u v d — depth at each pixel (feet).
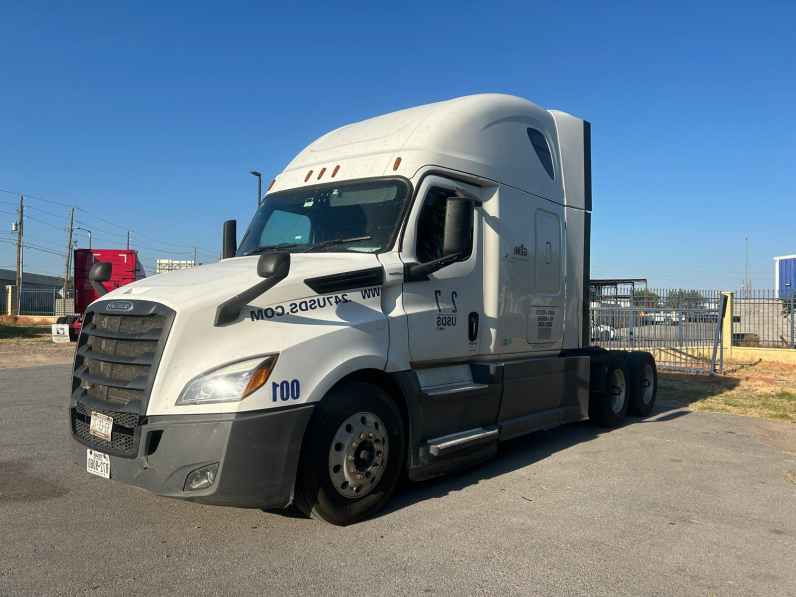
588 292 26.84
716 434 25.76
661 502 16.46
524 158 22.38
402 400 16.21
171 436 12.48
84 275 69.41
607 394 26.50
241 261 17.33
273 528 14.19
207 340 12.98
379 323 15.42
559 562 12.50
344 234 17.39
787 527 14.73
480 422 18.93
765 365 52.95
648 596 11.10
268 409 12.76
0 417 26.99
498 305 19.99
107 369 13.91
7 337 78.48
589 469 19.88
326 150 20.31
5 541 13.26
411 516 15.16
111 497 16.26
